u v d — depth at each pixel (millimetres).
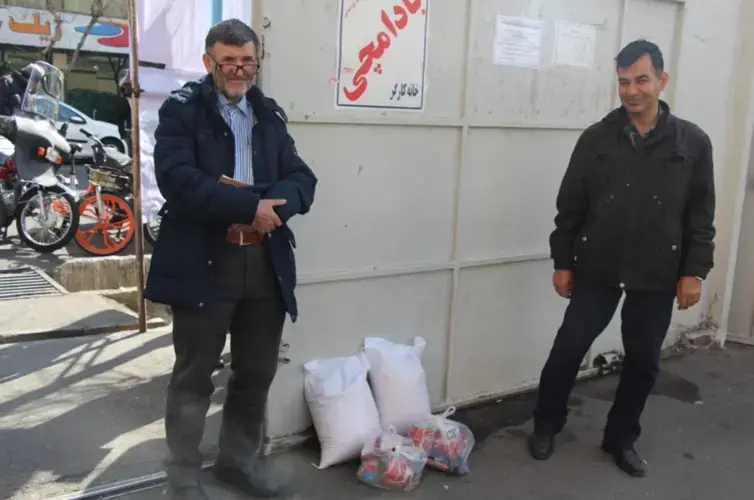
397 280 3377
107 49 18719
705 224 2984
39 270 6121
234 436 2768
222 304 2436
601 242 3012
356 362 3203
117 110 18953
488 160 3578
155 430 3258
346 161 3109
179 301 2336
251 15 2801
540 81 3670
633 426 3232
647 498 2963
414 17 3166
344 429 2998
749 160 4734
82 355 4148
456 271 3549
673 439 3494
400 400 3199
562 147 3844
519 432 3488
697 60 4344
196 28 4172
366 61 3055
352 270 3219
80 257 6906
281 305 2570
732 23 4449
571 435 3492
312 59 2910
